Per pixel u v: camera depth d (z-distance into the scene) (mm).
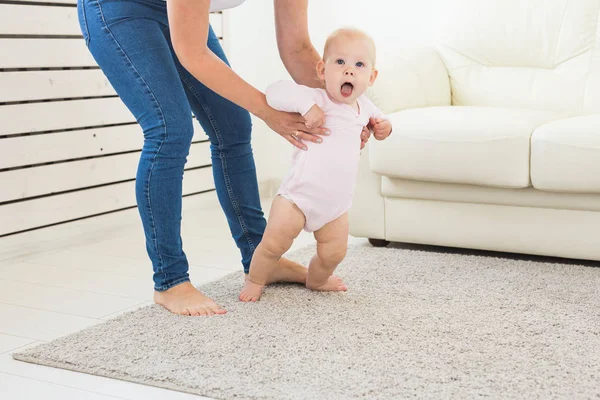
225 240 3135
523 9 3186
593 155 2398
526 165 2506
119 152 3330
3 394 1666
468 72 3225
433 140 2607
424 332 1936
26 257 2928
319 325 1989
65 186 3088
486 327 1972
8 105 2859
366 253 2754
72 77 3102
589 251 2527
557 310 2107
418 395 1575
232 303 2176
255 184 2312
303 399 1566
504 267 2543
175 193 2078
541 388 1605
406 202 2781
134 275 2643
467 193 2652
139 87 2008
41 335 2049
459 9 3289
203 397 1623
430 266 2562
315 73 2232
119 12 2010
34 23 2949
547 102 3076
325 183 2068
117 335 1950
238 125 2227
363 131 2160
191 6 1853
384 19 3648
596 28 3072
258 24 3871
